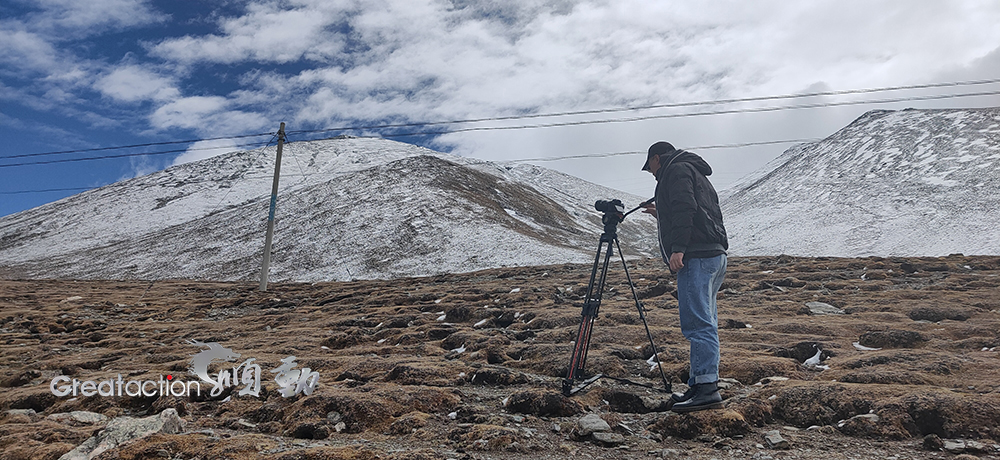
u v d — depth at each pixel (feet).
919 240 240.73
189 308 56.80
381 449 11.94
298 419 14.38
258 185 452.76
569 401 14.89
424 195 275.39
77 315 54.75
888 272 45.19
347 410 14.55
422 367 19.88
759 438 12.32
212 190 443.32
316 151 590.96
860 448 11.34
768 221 345.72
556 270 72.33
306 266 206.59
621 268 71.00
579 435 12.66
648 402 15.38
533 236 242.17
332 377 20.25
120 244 312.50
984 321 24.61
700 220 13.89
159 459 11.44
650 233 336.70
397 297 49.21
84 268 262.06
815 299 34.81
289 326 38.65
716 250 14.02
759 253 267.59
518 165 575.79
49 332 42.91
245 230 269.64
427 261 192.75
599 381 17.78
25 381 21.74
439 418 14.48
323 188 316.19
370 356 24.04
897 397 13.20
